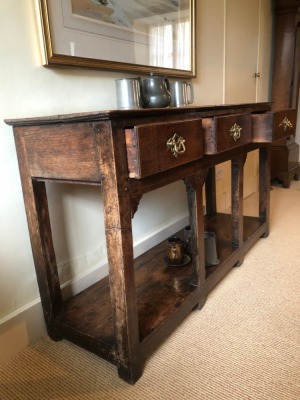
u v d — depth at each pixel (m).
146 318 0.97
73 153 0.77
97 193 1.26
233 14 2.00
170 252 1.31
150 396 0.82
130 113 0.70
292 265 1.47
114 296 0.80
